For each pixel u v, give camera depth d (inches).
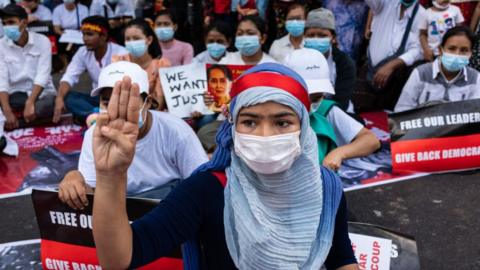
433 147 151.8
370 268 91.5
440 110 151.3
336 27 238.1
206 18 265.0
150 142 93.1
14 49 201.9
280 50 203.2
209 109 171.8
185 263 54.3
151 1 304.8
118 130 42.5
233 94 51.1
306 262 51.0
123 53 199.3
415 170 153.6
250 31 173.9
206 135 157.2
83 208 86.9
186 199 50.6
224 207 50.3
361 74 243.6
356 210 134.5
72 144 188.7
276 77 48.5
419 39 215.5
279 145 48.0
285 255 49.6
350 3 234.7
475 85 164.7
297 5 195.9
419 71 168.1
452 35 155.1
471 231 122.2
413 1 205.0
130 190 97.4
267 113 48.1
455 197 139.4
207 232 51.4
